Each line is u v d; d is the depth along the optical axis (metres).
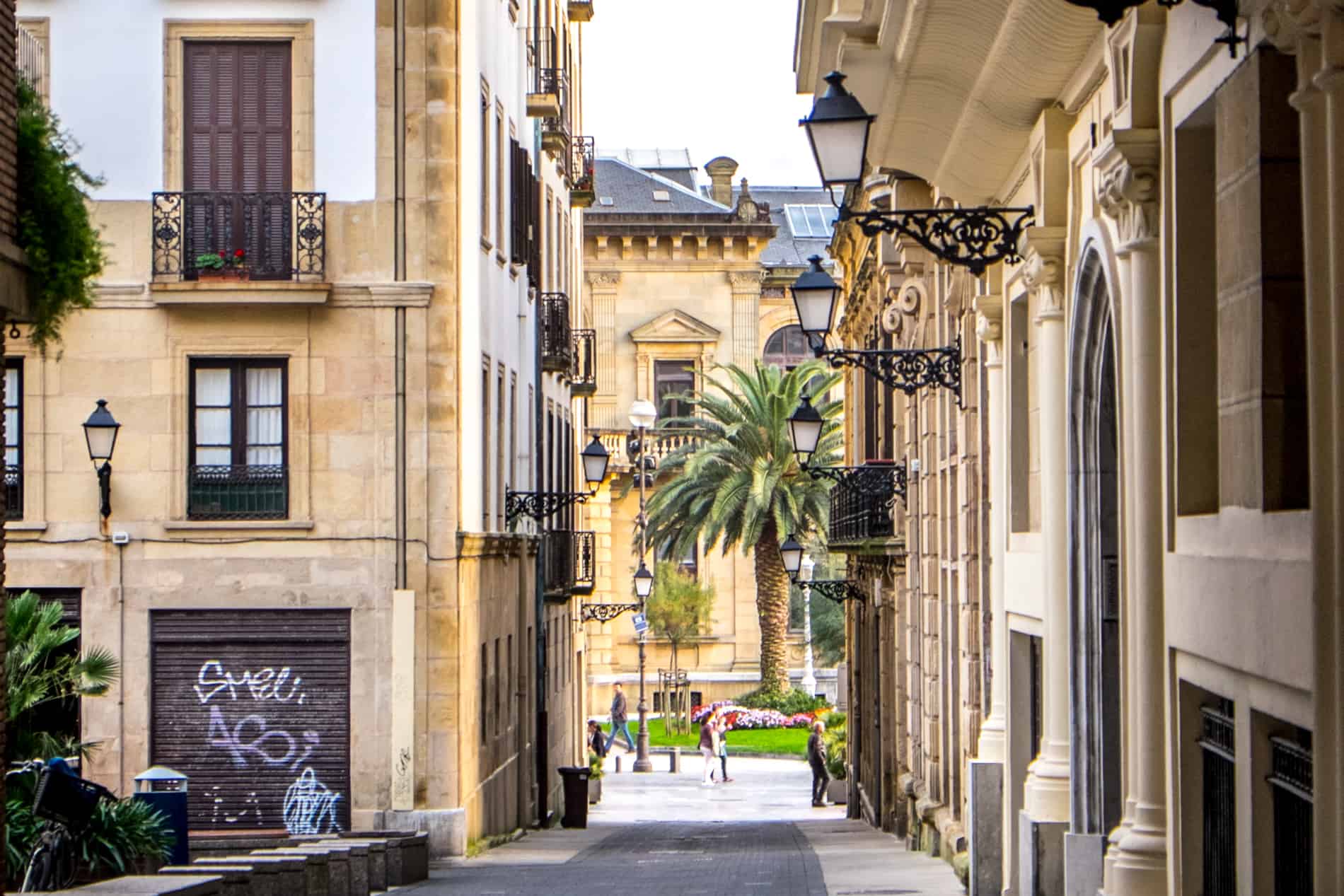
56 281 15.04
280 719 29.47
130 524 29.55
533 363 41.91
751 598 79.38
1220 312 10.19
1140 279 12.00
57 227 15.06
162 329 29.64
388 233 29.67
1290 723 9.20
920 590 29.70
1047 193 15.27
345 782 29.38
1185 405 11.20
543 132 44.06
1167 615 11.41
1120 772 15.02
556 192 49.03
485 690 32.62
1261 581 9.23
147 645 29.47
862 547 34.91
